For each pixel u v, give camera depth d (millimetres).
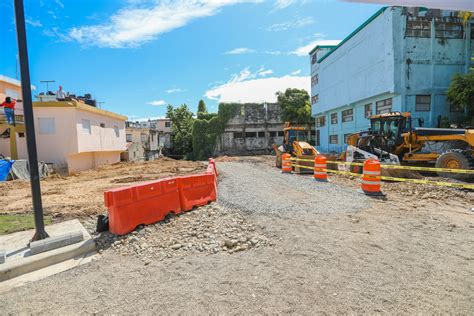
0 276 3461
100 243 4430
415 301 2682
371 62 19484
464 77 15508
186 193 6094
